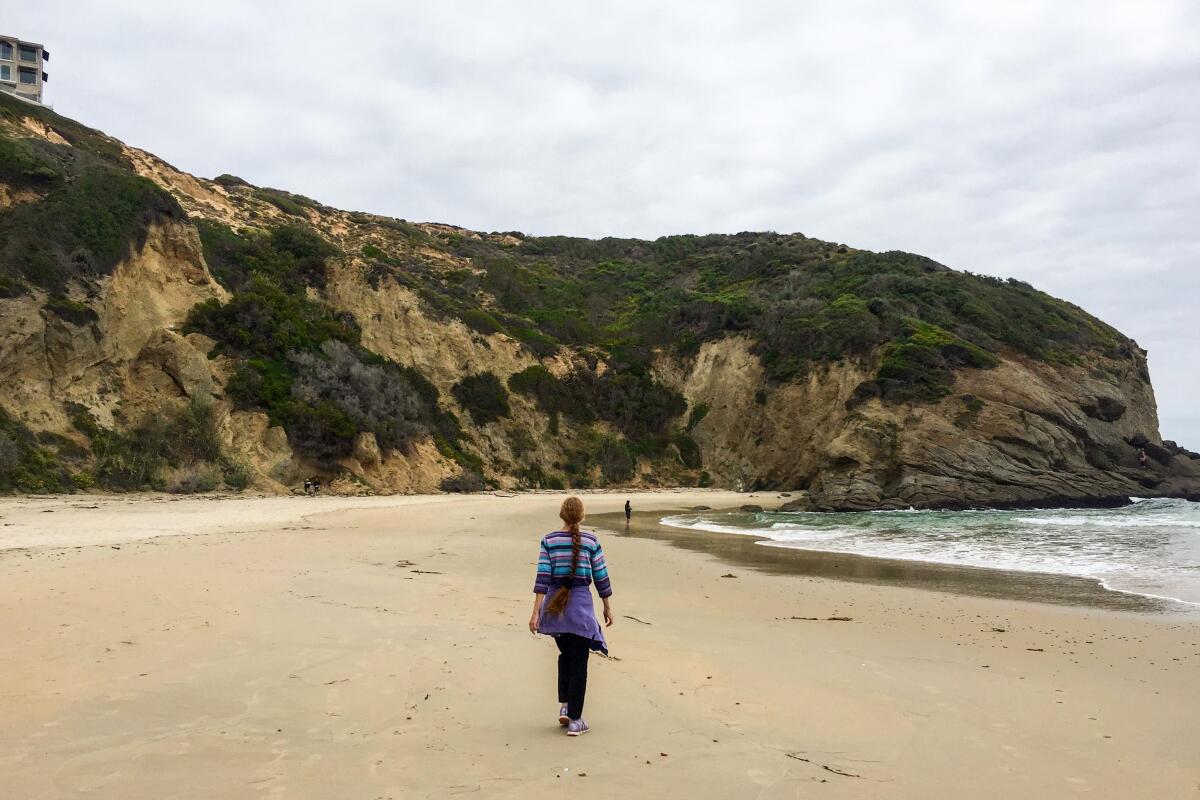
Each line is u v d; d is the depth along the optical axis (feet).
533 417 196.95
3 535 55.88
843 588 47.55
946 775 15.24
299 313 160.25
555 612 17.46
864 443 150.30
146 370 118.73
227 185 243.40
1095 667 26.55
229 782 13.28
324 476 133.59
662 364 230.07
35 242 111.04
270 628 26.43
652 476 203.92
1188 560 63.31
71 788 12.76
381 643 24.97
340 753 14.97
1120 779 15.33
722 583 49.06
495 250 318.45
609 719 18.12
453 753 15.24
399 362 180.24
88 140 173.88
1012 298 208.33
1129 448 157.79
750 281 268.21
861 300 206.49
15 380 101.71
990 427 148.36
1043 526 98.63
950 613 38.58
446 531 79.56
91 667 20.57
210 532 65.92
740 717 18.72
